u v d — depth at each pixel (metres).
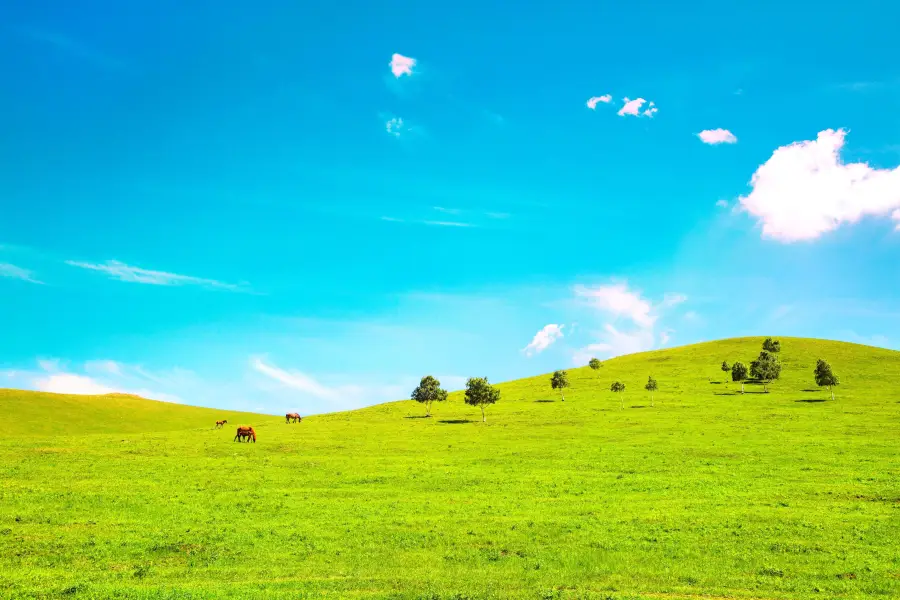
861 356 156.88
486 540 34.47
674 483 50.22
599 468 58.62
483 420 101.81
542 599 24.20
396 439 82.88
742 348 179.50
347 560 31.17
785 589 25.61
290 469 59.72
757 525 36.00
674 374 155.88
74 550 32.66
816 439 73.00
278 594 24.80
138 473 56.94
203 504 44.28
